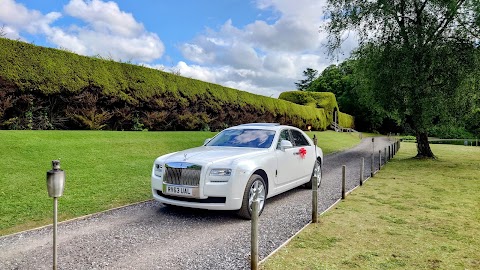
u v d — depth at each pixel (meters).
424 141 18.06
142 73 16.36
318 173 9.19
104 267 3.88
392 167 14.08
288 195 8.12
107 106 14.96
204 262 4.04
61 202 6.55
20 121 11.82
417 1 15.69
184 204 5.80
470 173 12.17
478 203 7.23
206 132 19.53
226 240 4.83
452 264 3.91
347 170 13.13
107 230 5.23
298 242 4.63
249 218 5.93
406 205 6.97
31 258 4.13
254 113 26.83
